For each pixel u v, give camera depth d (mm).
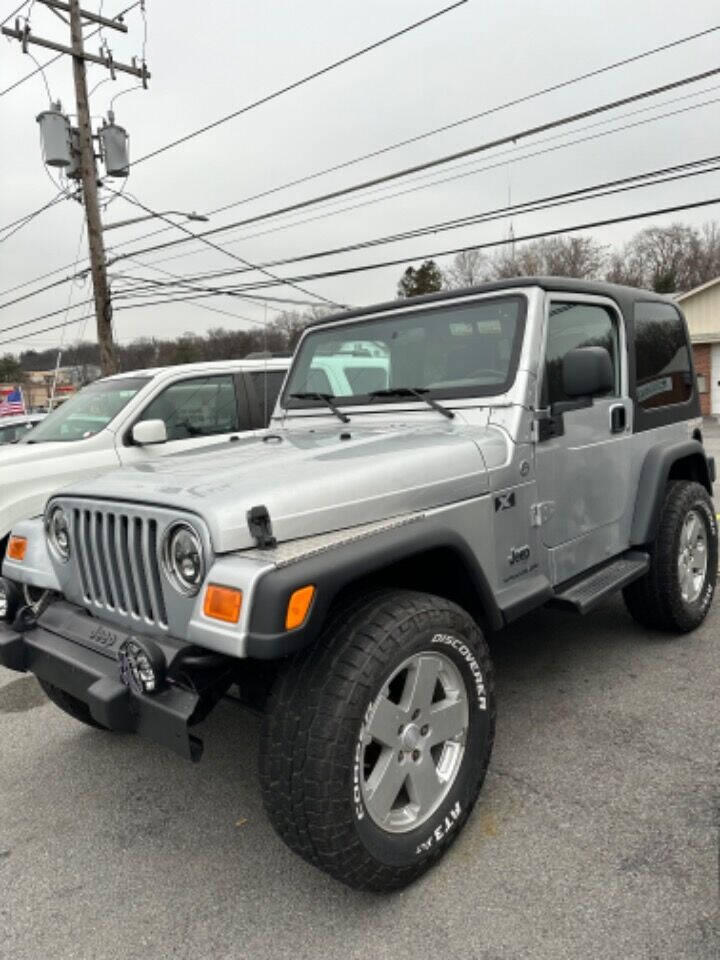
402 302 3549
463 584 2641
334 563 2061
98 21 14539
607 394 3623
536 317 3082
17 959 2145
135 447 5781
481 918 2156
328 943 2119
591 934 2057
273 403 6641
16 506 5176
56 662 2496
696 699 3451
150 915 2295
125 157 15336
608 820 2562
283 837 2145
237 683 2275
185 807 2898
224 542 2037
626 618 4617
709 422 21250
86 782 3129
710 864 2301
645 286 52938
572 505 3283
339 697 2057
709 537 4383
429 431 3037
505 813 2643
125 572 2359
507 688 3689
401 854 2219
